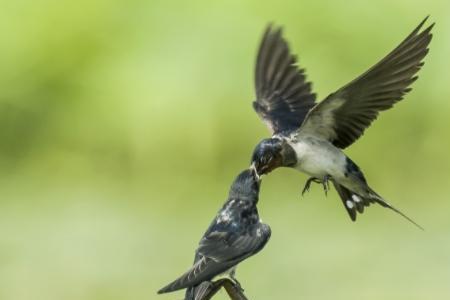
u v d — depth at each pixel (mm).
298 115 10508
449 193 17203
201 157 18016
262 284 14367
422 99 17719
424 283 14086
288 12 17969
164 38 18281
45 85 18828
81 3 18672
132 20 18531
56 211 16953
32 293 14531
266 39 10930
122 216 16688
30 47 18797
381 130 17734
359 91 9094
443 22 17703
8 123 18875
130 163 18297
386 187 17594
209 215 16750
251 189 9320
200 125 18000
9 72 18812
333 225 15922
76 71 18719
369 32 17875
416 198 17188
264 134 17922
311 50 17922
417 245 15227
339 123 9383
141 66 18297
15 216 16750
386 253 14930
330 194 16609
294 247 15219
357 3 17891
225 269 8867
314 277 14391
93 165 18453
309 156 9344
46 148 18781
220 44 18062
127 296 14352
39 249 15516
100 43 18641
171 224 16328
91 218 16547
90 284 14602
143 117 18234
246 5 18062
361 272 14516
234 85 17953
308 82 10773
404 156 17750
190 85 18062
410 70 8875
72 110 18734
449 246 15141
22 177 18500
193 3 18281
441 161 17656
